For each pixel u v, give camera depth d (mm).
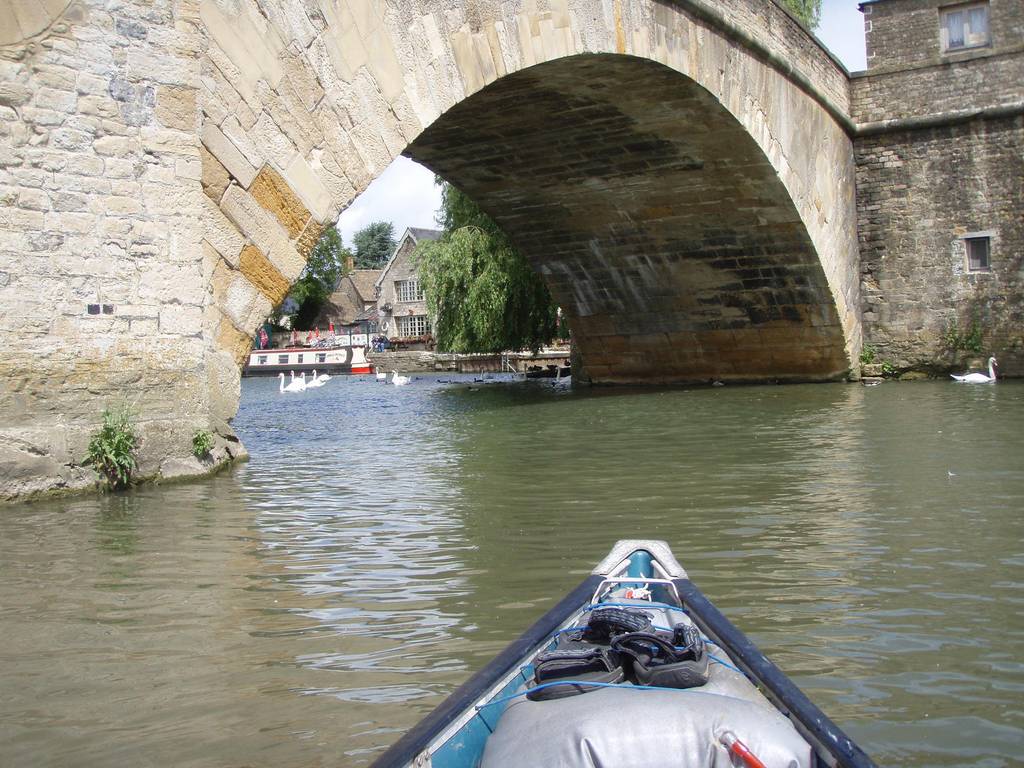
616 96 15352
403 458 12312
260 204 9539
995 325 22031
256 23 9391
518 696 3408
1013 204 21781
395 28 10547
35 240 8555
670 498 9062
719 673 3596
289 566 6844
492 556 7066
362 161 10250
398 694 4562
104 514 8438
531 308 27953
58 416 8906
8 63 8328
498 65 11859
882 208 22938
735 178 18656
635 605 4473
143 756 4016
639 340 24250
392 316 76062
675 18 14766
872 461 10820
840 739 2945
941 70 22250
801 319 22094
